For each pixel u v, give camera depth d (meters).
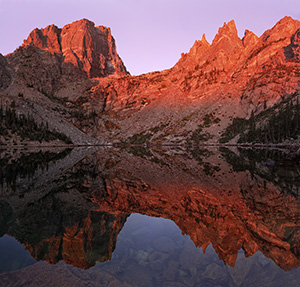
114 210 16.77
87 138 183.88
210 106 199.25
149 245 12.09
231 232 11.88
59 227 12.80
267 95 159.38
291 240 10.39
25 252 9.77
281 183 23.16
